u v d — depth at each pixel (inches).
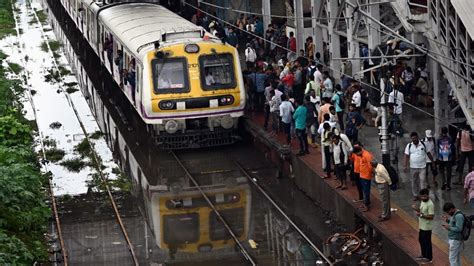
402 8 1718.8
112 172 1975.9
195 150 2064.5
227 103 2014.0
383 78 1600.6
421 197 1296.8
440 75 1689.2
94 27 2859.3
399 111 1728.6
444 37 1612.9
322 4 2258.9
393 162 1724.9
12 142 2102.6
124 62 2301.9
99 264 1464.1
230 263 1444.4
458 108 1702.8
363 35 2100.1
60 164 2057.1
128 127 2362.2
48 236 1606.8
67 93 2810.0
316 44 2316.7
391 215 1482.5
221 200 1745.8
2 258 1312.7
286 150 1850.4
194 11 3117.6
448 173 1547.7
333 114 1748.3
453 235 1234.6
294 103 1882.4
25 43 3779.5
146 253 1502.2
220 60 2021.4
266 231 1576.0
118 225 1648.6
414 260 1306.6
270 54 2551.7
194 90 2000.5
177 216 1675.7
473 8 1457.9
